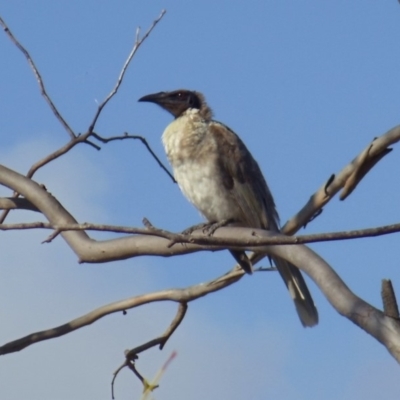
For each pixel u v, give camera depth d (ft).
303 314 39.47
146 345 38.40
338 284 28.71
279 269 39.65
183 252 34.22
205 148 44.52
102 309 38.50
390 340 26.55
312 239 23.41
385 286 27.35
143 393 21.30
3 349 37.93
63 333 38.40
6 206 40.06
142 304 38.78
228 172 44.47
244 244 24.00
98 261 36.42
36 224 24.35
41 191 38.40
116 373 38.09
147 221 24.76
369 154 38.22
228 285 39.09
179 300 38.63
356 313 27.53
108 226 24.02
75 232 36.70
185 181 45.03
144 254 35.50
